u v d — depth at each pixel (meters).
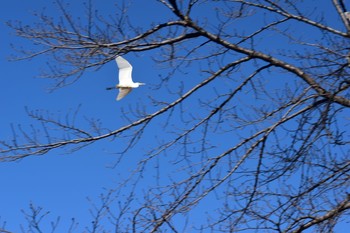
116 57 10.80
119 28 11.71
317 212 10.46
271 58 11.63
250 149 11.39
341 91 10.74
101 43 11.61
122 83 9.97
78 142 11.56
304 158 10.89
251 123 11.54
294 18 11.73
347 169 10.71
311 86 11.15
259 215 10.55
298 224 10.45
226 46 11.81
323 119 10.62
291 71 11.49
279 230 10.41
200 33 11.78
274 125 11.38
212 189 11.21
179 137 11.66
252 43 11.72
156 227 10.36
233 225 10.55
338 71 10.80
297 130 10.91
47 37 11.61
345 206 10.28
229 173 11.26
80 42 11.60
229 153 11.47
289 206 10.49
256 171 11.06
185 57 11.87
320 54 11.27
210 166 11.43
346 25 11.41
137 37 11.70
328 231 10.14
